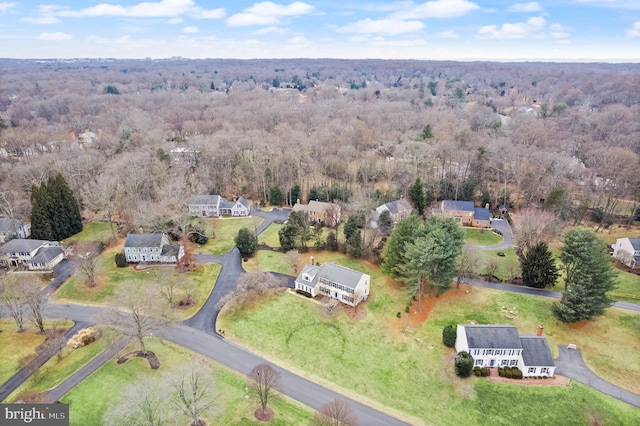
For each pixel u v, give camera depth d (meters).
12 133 139.25
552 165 114.38
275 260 84.12
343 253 86.94
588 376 53.88
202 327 63.25
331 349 59.38
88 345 58.84
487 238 95.12
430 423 47.38
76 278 76.62
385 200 108.81
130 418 41.31
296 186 116.25
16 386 50.97
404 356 58.16
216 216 108.44
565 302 62.69
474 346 54.28
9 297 64.31
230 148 132.00
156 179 110.06
